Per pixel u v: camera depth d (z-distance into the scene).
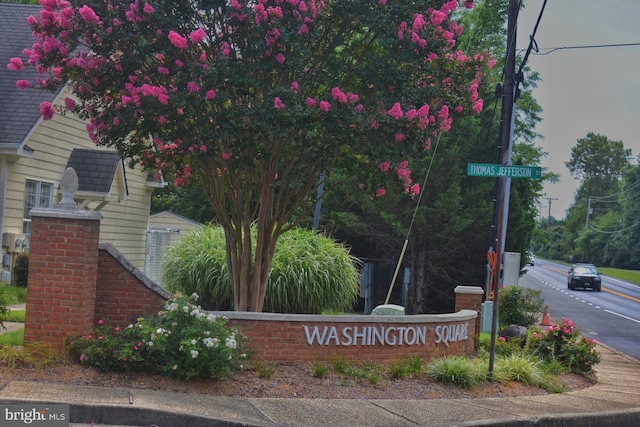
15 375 8.63
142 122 11.12
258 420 8.11
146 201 24.45
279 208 12.73
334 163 12.77
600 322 29.39
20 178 17.92
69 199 9.65
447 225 27.52
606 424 10.13
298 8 10.90
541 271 77.69
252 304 12.55
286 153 13.10
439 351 12.25
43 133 18.62
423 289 29.00
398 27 11.61
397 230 27.50
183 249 16.27
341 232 30.02
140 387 8.86
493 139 29.30
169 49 10.94
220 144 11.51
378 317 11.35
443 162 28.28
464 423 8.82
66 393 8.10
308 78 11.80
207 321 9.45
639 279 70.75
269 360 10.65
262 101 10.93
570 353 14.34
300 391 9.62
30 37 20.28
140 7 10.84
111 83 11.27
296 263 15.67
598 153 132.25
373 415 8.91
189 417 7.84
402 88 11.75
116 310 10.09
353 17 11.62
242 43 11.27
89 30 11.03
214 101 10.82
